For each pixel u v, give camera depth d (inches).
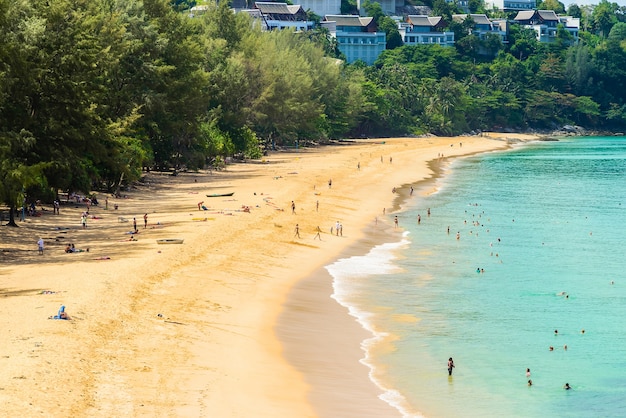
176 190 4630.9
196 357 1750.7
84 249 2780.5
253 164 6545.3
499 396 1702.8
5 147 2839.6
